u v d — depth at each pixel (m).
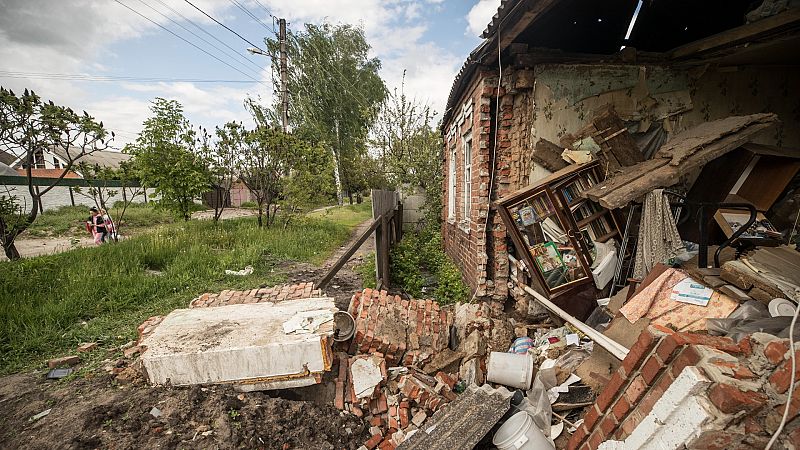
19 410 2.57
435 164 11.32
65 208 17.36
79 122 7.68
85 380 2.94
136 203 20.33
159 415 2.42
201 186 11.08
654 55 3.99
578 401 2.43
